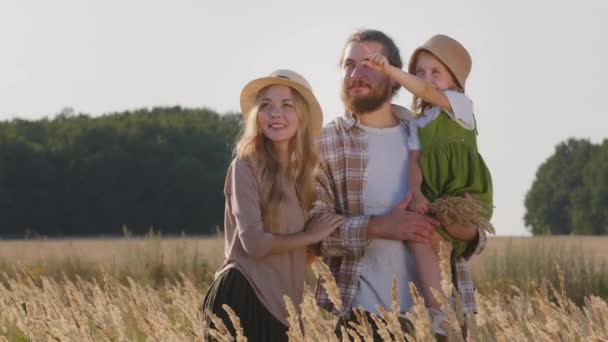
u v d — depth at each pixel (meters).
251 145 7.50
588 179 96.25
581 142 100.69
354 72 8.02
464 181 8.14
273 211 7.38
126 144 104.50
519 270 18.94
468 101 8.24
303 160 7.62
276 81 7.59
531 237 21.91
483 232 7.98
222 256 23.42
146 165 103.69
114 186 103.31
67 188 103.06
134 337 8.79
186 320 9.58
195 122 111.88
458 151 8.12
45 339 8.57
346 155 8.00
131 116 117.00
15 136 104.56
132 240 24.34
